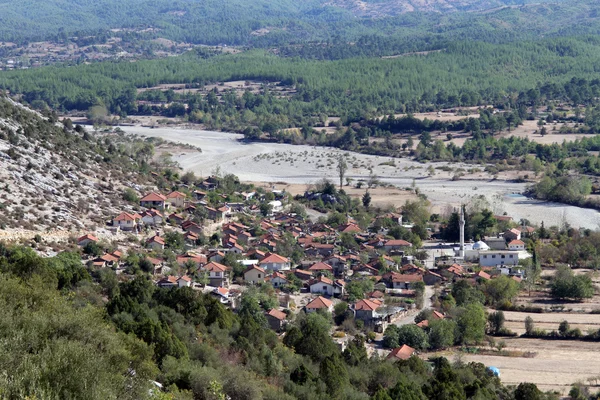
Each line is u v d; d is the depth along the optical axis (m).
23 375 111.81
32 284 164.12
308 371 183.38
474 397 189.12
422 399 181.75
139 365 141.00
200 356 177.62
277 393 163.12
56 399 109.88
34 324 129.88
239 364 183.12
